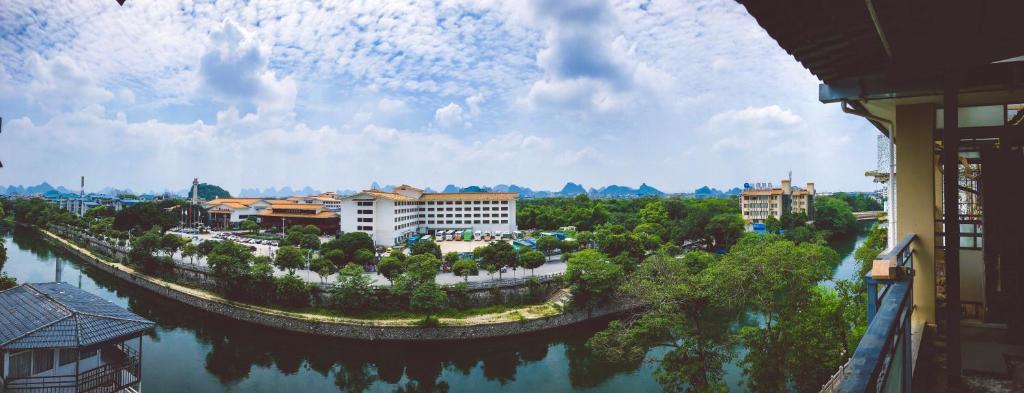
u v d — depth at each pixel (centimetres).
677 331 2186
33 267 6494
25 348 1650
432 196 9962
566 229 9488
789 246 2005
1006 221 834
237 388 3008
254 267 4469
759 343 1978
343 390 3017
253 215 11400
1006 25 461
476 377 3192
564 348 3619
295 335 3888
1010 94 838
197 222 10862
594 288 3997
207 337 3847
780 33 630
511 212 9775
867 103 973
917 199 940
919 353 838
